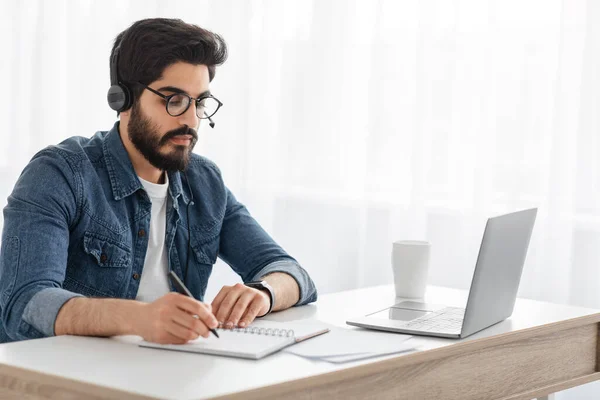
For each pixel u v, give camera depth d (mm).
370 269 2828
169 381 1072
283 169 2996
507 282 1558
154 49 1608
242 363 1184
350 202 2883
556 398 2457
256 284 1588
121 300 1331
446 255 2658
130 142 1720
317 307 1693
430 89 2678
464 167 2631
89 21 3098
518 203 2531
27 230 1516
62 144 1702
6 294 1460
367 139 2820
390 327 1452
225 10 3059
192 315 1267
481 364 1436
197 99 1657
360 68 2859
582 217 2430
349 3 2861
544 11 2492
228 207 1930
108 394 1037
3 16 3098
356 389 1209
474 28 2609
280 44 3000
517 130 2531
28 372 1119
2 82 3111
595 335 1706
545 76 2496
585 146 2414
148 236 1731
